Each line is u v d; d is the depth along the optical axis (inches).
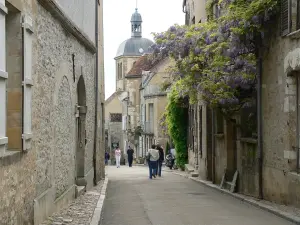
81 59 618.8
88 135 709.3
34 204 342.6
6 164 275.0
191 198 638.5
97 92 813.9
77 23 572.4
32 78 339.0
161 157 1101.1
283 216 445.7
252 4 519.8
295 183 467.5
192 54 680.4
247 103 636.7
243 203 575.2
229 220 441.7
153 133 2204.7
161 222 435.8
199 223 427.2
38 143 361.7
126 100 2888.8
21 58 313.9
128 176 1128.2
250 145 627.2
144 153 2364.7
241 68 605.6
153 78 2214.6
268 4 506.0
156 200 613.3
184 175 1080.2
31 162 336.5
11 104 311.7
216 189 748.6
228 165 746.2
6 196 274.7
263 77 564.4
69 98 521.3
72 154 546.9
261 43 562.6
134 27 3454.7
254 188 609.9
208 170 891.4
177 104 1243.2
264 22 534.0
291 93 484.1
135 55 3353.8
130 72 2832.2
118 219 455.5
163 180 982.4
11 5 293.9
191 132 1187.9
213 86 623.2
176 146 1288.1
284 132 498.9
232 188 684.7
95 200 550.6
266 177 557.0
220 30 568.4
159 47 727.1
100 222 432.1
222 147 785.6
